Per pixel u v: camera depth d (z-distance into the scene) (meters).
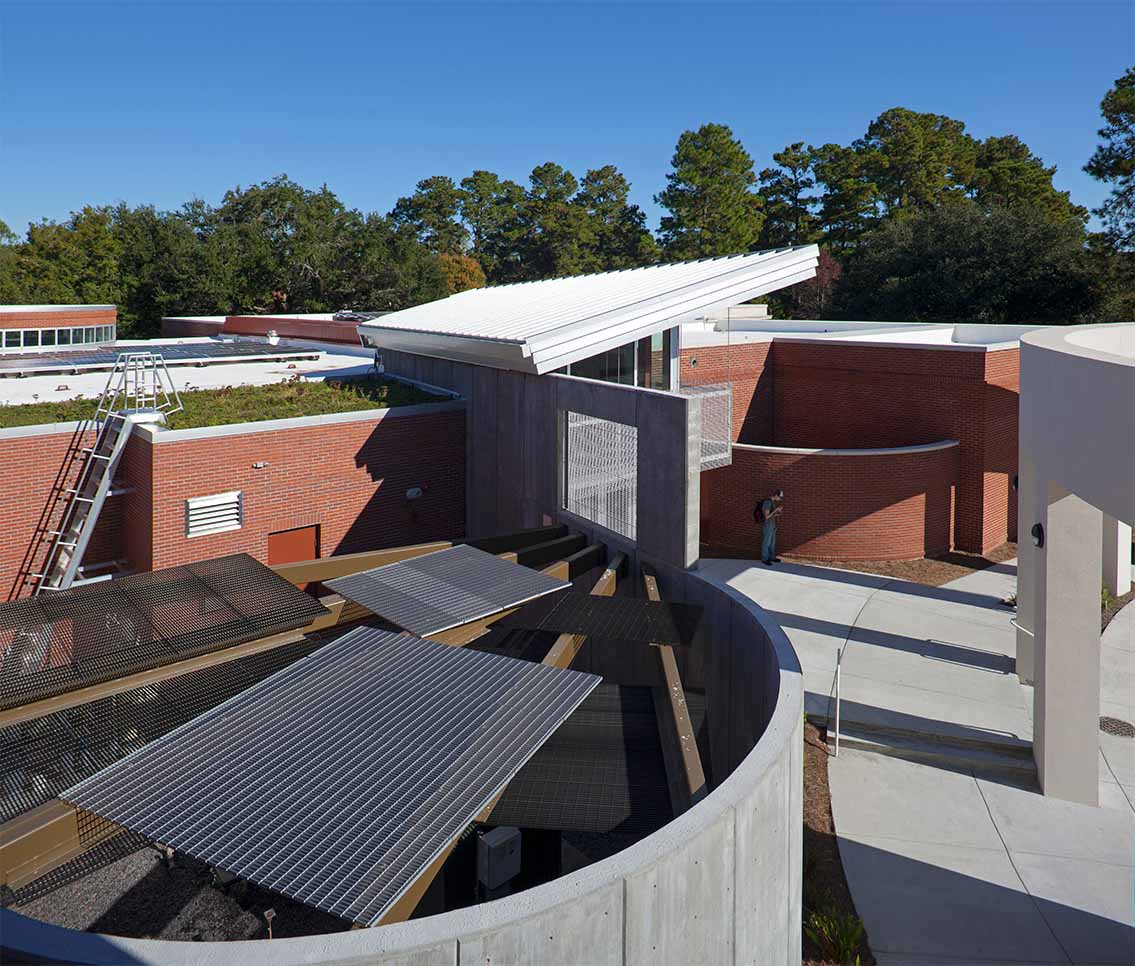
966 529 25.61
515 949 5.58
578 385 16.56
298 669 8.88
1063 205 80.25
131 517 18.05
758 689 10.82
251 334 39.94
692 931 6.69
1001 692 16.72
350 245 75.75
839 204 83.19
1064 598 13.41
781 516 24.62
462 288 96.88
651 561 14.60
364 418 19.34
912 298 59.97
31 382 22.80
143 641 10.31
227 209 80.88
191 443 17.22
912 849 12.41
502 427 19.44
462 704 7.99
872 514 24.31
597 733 9.92
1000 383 25.48
